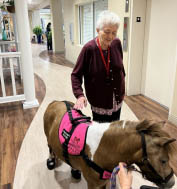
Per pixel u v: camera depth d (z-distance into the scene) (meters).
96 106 1.91
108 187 1.84
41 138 2.81
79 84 1.81
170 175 0.93
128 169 1.05
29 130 3.03
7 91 4.91
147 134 0.99
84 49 1.75
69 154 1.36
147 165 0.94
